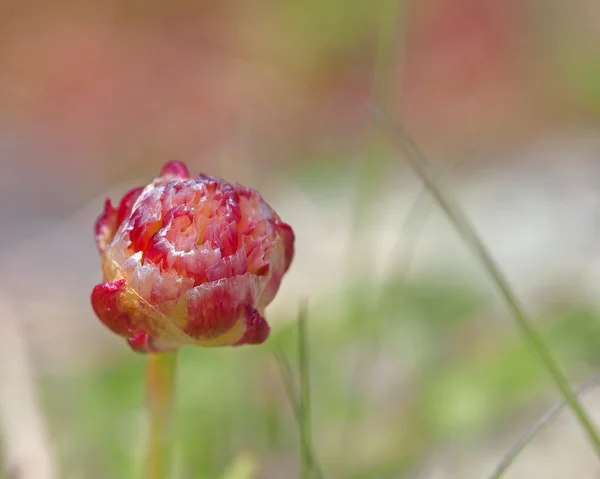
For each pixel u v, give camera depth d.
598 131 0.45
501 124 0.50
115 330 0.13
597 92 0.50
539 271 0.25
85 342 0.22
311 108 0.53
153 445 0.14
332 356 0.18
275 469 0.16
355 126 0.50
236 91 0.54
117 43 0.60
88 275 0.28
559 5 0.56
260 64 0.57
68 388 0.18
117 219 0.13
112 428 0.17
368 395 0.17
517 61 0.56
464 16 0.59
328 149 0.46
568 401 0.14
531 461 0.16
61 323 0.23
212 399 0.17
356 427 0.17
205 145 0.48
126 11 0.62
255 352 0.17
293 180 0.37
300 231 0.29
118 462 0.16
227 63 0.57
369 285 0.18
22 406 0.16
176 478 0.15
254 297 0.12
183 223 0.12
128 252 0.12
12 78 0.58
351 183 0.36
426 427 0.17
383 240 0.26
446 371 0.19
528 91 0.53
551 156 0.38
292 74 0.56
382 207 0.27
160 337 0.12
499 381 0.18
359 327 0.19
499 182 0.34
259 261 0.12
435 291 0.23
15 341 0.18
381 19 0.18
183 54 0.58
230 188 0.12
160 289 0.12
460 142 0.48
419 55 0.59
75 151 0.49
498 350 0.19
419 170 0.15
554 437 0.17
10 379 0.16
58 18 0.62
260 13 0.59
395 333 0.20
